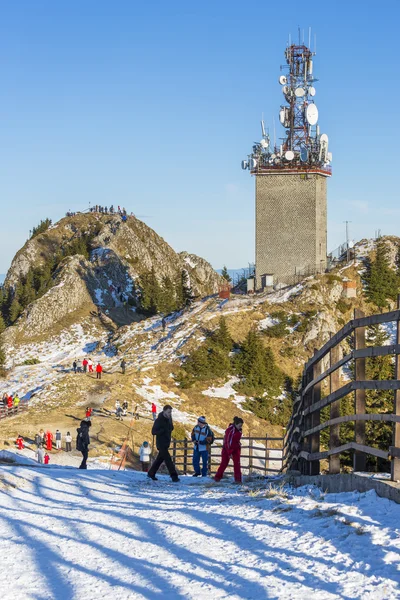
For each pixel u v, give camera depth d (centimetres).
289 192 9938
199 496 1220
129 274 16638
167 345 9100
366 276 10294
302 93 9831
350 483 952
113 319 13900
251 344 8175
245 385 7794
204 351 8494
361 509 794
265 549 710
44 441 4997
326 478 1086
